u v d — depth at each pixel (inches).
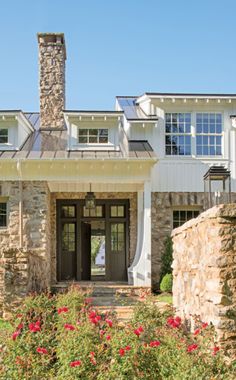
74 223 722.8
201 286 254.5
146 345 207.5
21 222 609.9
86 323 236.1
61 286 605.9
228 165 669.9
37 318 296.8
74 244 719.7
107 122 668.7
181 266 315.3
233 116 671.8
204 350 202.4
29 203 614.9
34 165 609.3
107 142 669.3
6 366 212.7
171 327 244.7
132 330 220.1
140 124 668.1
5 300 392.5
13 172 614.9
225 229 220.4
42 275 526.6
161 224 652.1
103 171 620.1
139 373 193.8
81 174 620.1
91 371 199.5
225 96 669.3
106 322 238.4
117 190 678.5
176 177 661.9
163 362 193.5
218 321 213.9
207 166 667.4
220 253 219.5
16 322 281.6
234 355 209.9
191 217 664.4
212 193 657.0
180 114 679.1
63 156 620.4
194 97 665.6
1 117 645.9
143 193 650.8
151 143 669.9
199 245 260.8
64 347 213.8
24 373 205.9
